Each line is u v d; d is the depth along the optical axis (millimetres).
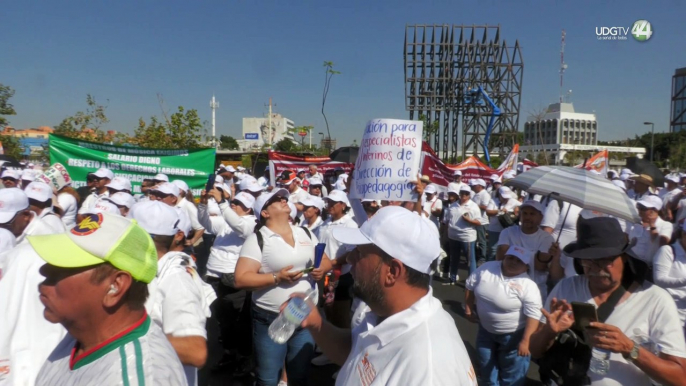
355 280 1991
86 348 1617
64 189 7000
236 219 5438
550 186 3816
